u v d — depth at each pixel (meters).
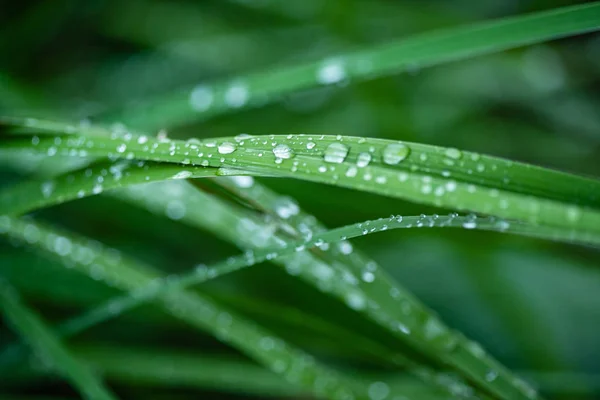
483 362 0.27
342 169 0.25
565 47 0.40
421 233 0.33
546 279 0.40
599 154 0.39
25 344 0.32
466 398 0.28
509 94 0.42
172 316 0.33
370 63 0.30
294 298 0.33
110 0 0.46
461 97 0.42
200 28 0.47
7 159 0.33
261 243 0.29
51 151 0.27
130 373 0.32
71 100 0.43
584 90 0.42
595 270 0.34
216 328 0.30
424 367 0.29
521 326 0.34
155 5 0.47
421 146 0.25
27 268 0.32
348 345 0.30
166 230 0.37
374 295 0.27
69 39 0.46
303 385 0.29
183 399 0.33
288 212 0.27
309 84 0.31
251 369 0.32
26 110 0.38
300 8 0.45
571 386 0.32
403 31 0.43
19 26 0.43
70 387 0.33
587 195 0.24
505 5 0.42
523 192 0.25
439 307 0.38
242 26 0.47
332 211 0.33
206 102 0.32
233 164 0.25
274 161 0.25
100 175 0.27
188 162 0.26
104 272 0.30
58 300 0.33
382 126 0.39
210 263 0.37
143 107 0.33
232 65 0.46
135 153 0.26
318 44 0.45
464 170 0.25
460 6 0.44
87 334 0.34
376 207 0.33
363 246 0.35
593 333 0.37
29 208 0.28
